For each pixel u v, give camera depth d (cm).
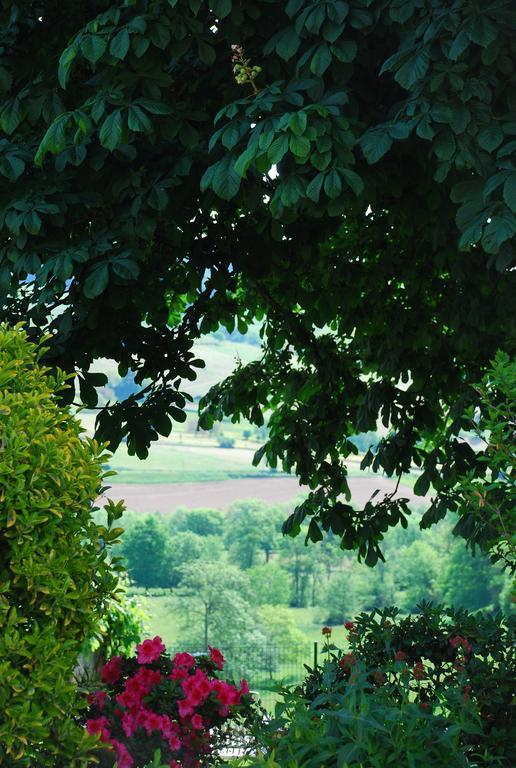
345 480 706
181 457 6881
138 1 417
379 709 304
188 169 477
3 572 275
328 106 396
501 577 4875
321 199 440
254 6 420
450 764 303
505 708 404
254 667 4447
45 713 274
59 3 499
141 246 544
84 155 463
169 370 608
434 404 681
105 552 314
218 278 601
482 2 370
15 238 477
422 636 447
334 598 5506
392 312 670
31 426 287
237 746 415
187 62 492
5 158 459
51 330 524
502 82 395
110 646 747
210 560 5138
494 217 376
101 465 312
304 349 728
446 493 647
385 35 438
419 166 518
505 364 354
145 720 403
